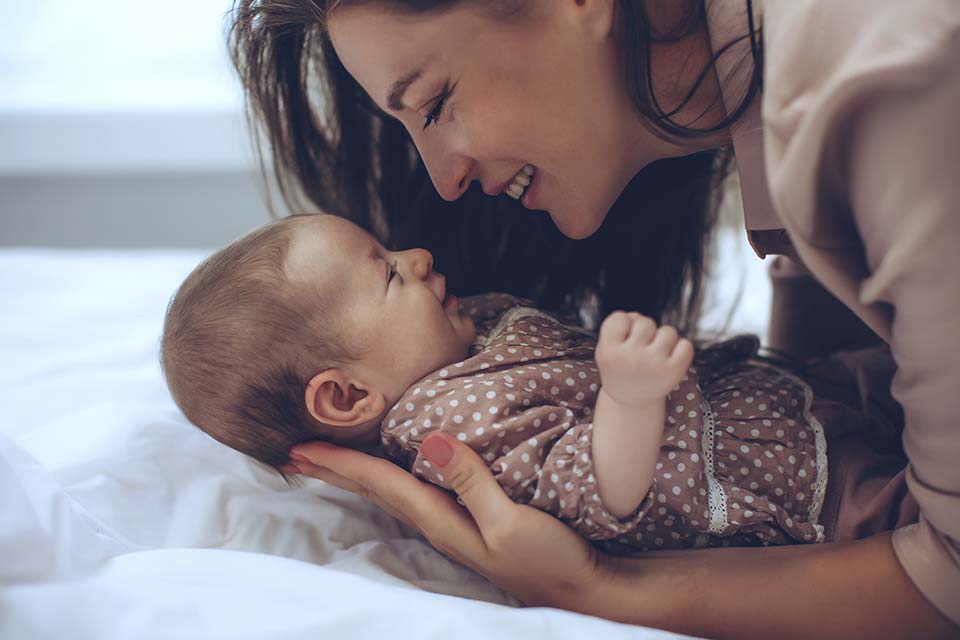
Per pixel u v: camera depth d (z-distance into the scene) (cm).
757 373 104
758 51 78
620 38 84
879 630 81
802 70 68
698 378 104
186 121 222
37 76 226
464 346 103
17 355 140
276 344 96
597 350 78
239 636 71
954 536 75
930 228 64
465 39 81
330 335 96
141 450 103
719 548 91
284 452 100
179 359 99
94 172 227
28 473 82
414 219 122
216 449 107
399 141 119
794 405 100
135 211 235
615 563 88
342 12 82
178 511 100
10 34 223
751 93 82
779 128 69
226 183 232
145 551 83
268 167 219
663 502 92
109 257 178
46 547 76
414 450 95
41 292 162
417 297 99
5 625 69
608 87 86
